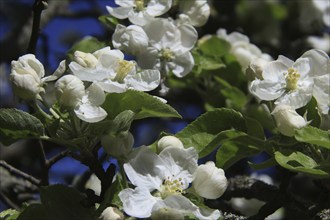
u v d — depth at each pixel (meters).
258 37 1.22
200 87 0.98
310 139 0.71
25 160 1.11
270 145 0.75
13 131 0.70
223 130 0.76
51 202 0.70
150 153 0.69
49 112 0.73
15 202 0.93
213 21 1.15
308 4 1.21
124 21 0.88
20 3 1.35
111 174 0.70
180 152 0.70
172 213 0.67
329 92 0.75
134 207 0.68
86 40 0.87
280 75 0.75
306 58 0.75
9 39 1.12
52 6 1.13
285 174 0.75
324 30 1.26
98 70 0.71
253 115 0.91
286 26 1.23
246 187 0.85
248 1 1.21
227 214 0.79
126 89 0.71
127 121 0.69
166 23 0.83
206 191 0.70
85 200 0.70
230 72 0.95
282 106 0.73
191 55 0.84
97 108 0.70
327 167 0.70
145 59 0.83
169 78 0.95
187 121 1.00
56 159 0.83
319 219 0.77
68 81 0.69
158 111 0.71
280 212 1.01
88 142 0.70
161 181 0.69
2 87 1.25
